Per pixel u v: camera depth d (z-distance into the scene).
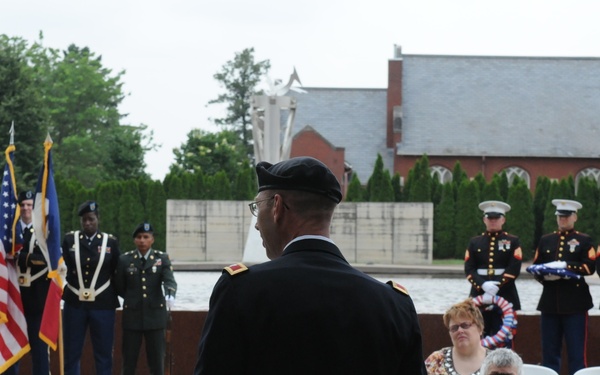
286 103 32.41
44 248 12.89
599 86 78.31
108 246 13.56
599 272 13.95
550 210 50.66
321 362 3.92
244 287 3.99
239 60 100.81
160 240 49.78
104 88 94.69
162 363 13.50
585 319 13.86
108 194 49.97
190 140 65.44
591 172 74.19
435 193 52.06
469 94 77.56
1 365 12.46
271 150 32.34
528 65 79.56
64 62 94.69
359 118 79.19
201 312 13.76
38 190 13.01
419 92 77.62
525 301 27.05
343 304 4.00
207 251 43.53
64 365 13.41
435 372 9.44
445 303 25.67
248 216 43.56
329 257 4.19
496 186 50.72
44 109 65.00
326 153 70.50
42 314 13.17
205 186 50.66
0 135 62.62
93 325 13.40
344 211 43.56
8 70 64.50
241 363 3.93
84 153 88.88
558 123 75.81
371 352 3.98
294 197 4.24
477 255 15.09
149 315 13.34
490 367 7.68
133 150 67.75
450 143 74.50
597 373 9.23
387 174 51.31
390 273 39.75
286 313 3.94
